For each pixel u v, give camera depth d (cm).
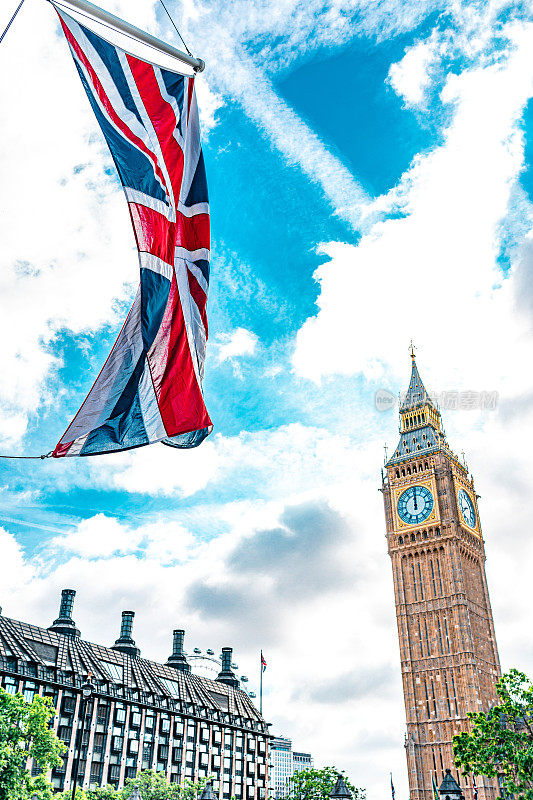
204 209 2542
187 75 2573
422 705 15488
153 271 2403
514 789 6594
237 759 15938
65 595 14175
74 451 2166
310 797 12375
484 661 16075
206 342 2455
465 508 17612
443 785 8131
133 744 12938
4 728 6309
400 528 17400
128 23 2216
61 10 2306
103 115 2384
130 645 15625
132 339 2334
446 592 16262
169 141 2505
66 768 11231
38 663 11431
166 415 2277
